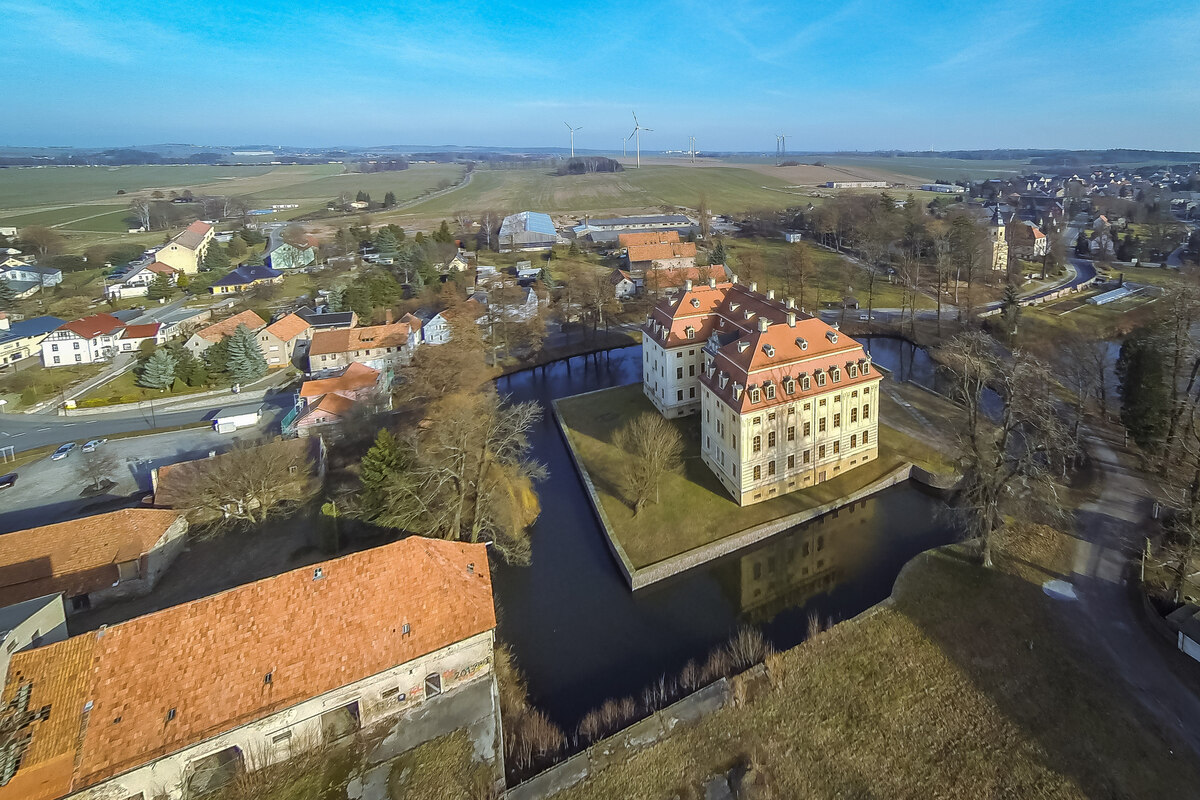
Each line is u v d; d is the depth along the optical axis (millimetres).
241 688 36438
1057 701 42031
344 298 142000
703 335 90062
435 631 41281
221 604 38531
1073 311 128000
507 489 69812
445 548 45562
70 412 98562
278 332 121438
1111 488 66625
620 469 77562
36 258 184375
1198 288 93500
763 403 65625
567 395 109812
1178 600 48531
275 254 191250
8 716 32406
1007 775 37406
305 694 37031
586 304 139000
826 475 72562
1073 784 36594
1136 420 74750
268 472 65812
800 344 69812
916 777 37688
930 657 46594
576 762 39406
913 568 57219
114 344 120938
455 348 99125
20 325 122312
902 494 71438
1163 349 78312
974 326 122312
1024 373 79875
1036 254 183625
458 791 36312
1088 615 49438
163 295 158500
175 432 90812
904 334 128500
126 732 33625
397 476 60656
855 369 71375
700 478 74000
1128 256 173250
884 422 85812
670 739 40969
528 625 54656
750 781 37219
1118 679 43531
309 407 88312
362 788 36344
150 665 35844
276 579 40281
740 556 62812
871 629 50000
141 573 54438
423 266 171875
